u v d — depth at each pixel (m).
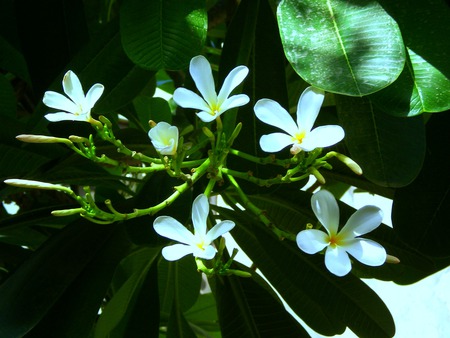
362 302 0.71
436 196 0.58
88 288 0.62
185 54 0.58
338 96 0.57
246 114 0.63
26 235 0.93
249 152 0.62
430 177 0.59
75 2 0.77
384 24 0.47
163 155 0.50
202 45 0.58
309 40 0.47
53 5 0.77
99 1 0.94
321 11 0.49
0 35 0.87
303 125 0.45
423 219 0.58
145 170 0.51
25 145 0.78
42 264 0.62
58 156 0.80
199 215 0.44
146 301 0.71
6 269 0.93
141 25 0.58
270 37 0.66
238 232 0.77
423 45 0.52
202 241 0.44
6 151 0.78
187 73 0.78
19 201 1.04
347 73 0.45
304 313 0.78
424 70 0.50
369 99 0.52
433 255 0.57
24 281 0.60
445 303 1.07
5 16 0.87
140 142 0.75
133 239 0.59
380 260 0.42
